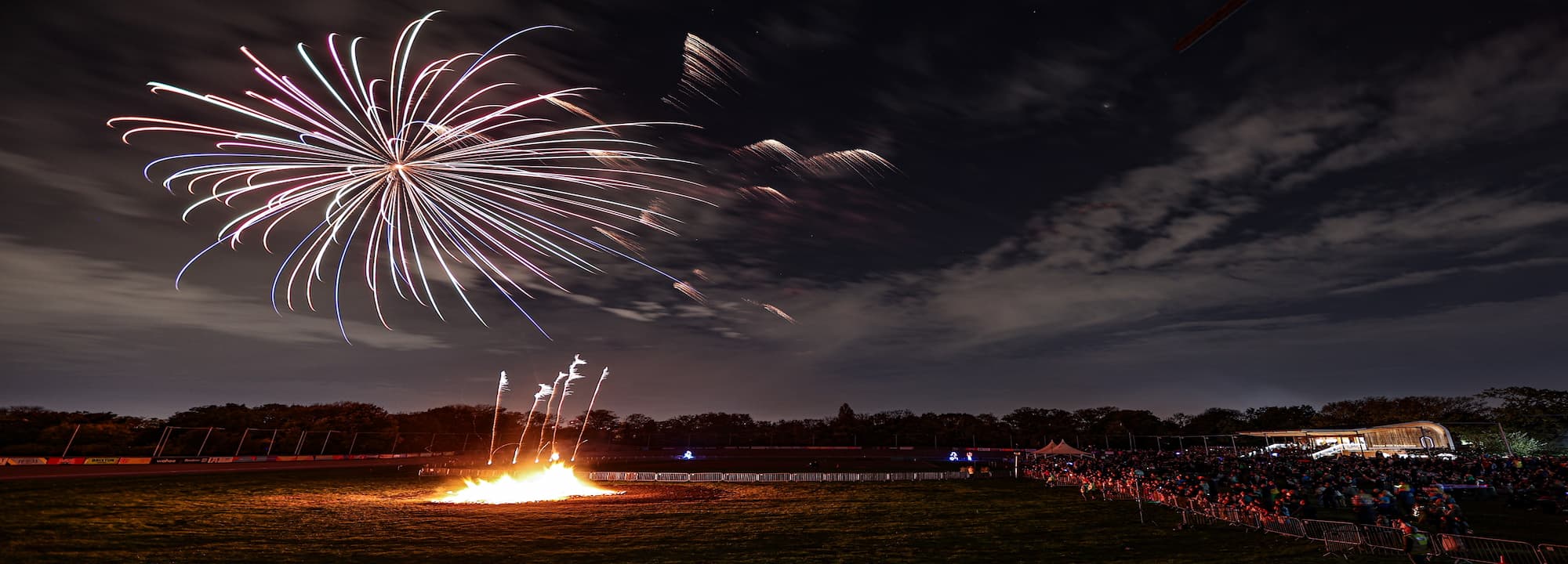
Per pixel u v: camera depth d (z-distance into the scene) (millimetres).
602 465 93312
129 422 97250
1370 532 20609
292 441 109438
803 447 169375
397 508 37438
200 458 88438
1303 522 23047
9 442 81312
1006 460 107188
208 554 22844
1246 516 26234
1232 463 59438
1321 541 22219
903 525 30719
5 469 60375
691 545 25391
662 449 163125
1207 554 21422
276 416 121750
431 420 156750
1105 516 31859
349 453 113875
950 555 22828
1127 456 80375
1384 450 82188
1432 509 19938
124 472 63656
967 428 173500
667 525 31172
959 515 34375
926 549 24109
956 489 50781
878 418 187750
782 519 33094
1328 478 36625
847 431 175375
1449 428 74750
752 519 33188
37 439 82812
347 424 126812
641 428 180000
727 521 32562
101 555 21953
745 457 128625
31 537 24953
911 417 187750
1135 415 169000
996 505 38531
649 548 24734
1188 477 39750
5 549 22562
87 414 94000
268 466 82812
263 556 22641
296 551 23750
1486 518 28047
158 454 86125
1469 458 54688
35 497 38375
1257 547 22188
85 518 30625
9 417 84875
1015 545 24562
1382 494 22156
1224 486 37156
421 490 50125
